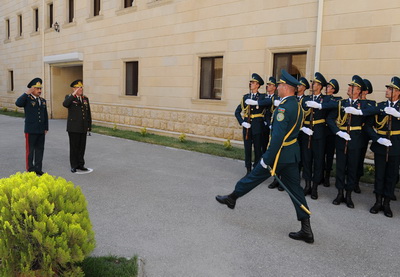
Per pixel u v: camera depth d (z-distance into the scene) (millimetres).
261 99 6516
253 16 9570
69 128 6859
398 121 4945
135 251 3643
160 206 5074
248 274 3281
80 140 7070
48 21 18562
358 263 3559
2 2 22828
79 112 6902
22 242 2492
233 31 10055
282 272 3334
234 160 8570
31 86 6492
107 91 14758
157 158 8609
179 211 4891
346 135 5223
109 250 3635
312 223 4629
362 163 6016
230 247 3822
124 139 11625
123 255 3531
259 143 6621
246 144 6734
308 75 8555
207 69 11109
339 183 5445
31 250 2471
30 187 2729
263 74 9477
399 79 5012
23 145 9781
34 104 6484
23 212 2535
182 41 11492
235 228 4348
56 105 18969
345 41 7902
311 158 5793
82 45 15930
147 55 12773
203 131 11055
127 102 13828
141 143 10891
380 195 5078
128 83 14023
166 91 12195
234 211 4965
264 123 6660
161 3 11984
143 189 5922
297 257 3648
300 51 8781
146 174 6977
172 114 12016
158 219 4562
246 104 6773
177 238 4000
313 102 5594
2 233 2467
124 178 6625
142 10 12773
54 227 2504
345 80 7973
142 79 13094
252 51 9664
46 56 18297
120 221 4453
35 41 19469
